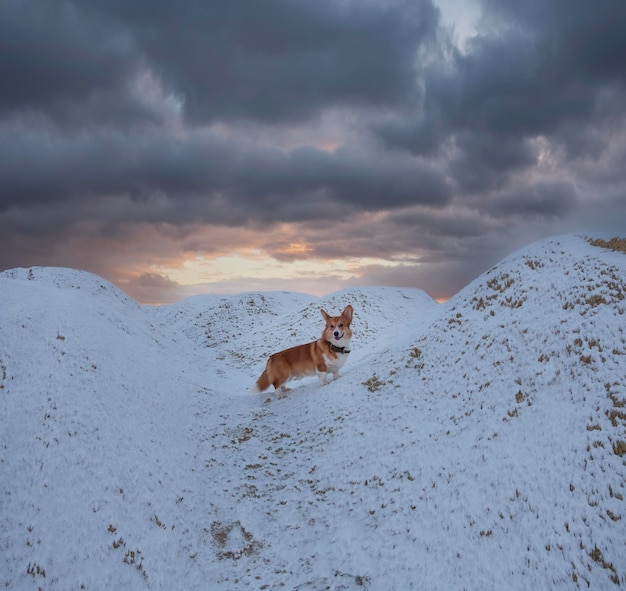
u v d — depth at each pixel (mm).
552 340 8391
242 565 6605
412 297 28938
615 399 6605
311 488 8281
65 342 10156
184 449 9508
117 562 5867
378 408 9797
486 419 7789
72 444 7406
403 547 6234
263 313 33094
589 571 4957
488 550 5691
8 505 6047
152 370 12703
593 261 9906
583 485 5793
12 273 21109
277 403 12719
